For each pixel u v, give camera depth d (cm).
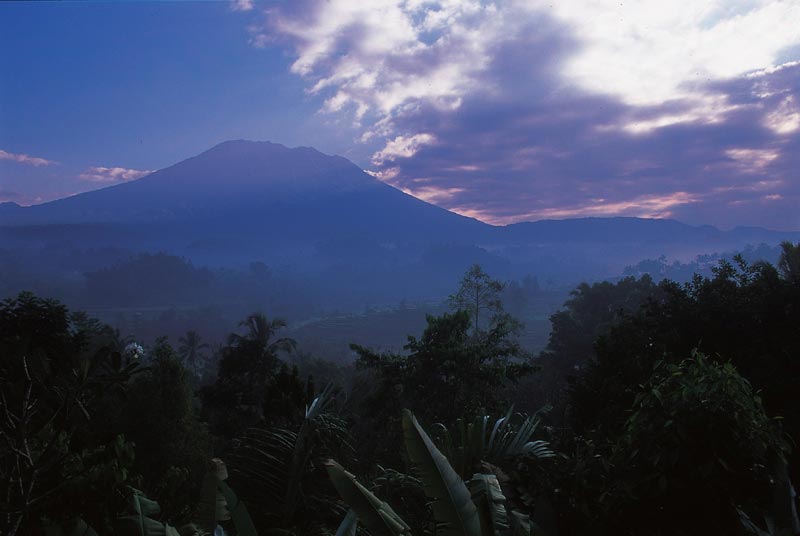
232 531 388
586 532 366
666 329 984
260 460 428
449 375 1612
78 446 369
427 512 381
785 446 362
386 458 836
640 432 379
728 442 355
